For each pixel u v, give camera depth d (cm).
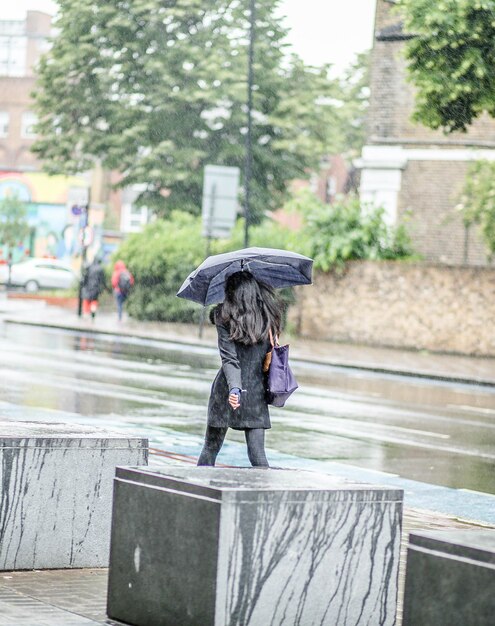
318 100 6128
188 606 535
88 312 4666
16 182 7950
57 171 6116
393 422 1908
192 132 5894
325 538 546
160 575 552
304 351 3459
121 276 4378
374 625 560
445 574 489
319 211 4000
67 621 590
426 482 1341
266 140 6069
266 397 910
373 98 4553
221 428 916
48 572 737
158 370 2577
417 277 3834
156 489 557
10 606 628
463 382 2922
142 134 5844
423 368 3116
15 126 8556
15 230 7194
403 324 3856
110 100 5978
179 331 3981
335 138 6194
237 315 895
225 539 522
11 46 10212
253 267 982
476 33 2666
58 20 6041
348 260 3956
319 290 4003
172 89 5872
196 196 5903
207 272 958
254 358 907
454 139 4466
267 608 532
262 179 6038
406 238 3997
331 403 2152
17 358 2666
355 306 3938
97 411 1792
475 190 3841
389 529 564
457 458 1550
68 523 747
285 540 536
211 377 2467
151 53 5900
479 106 2761
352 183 7625
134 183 5862
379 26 4534
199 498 534
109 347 3225
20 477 734
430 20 2641
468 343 3756
